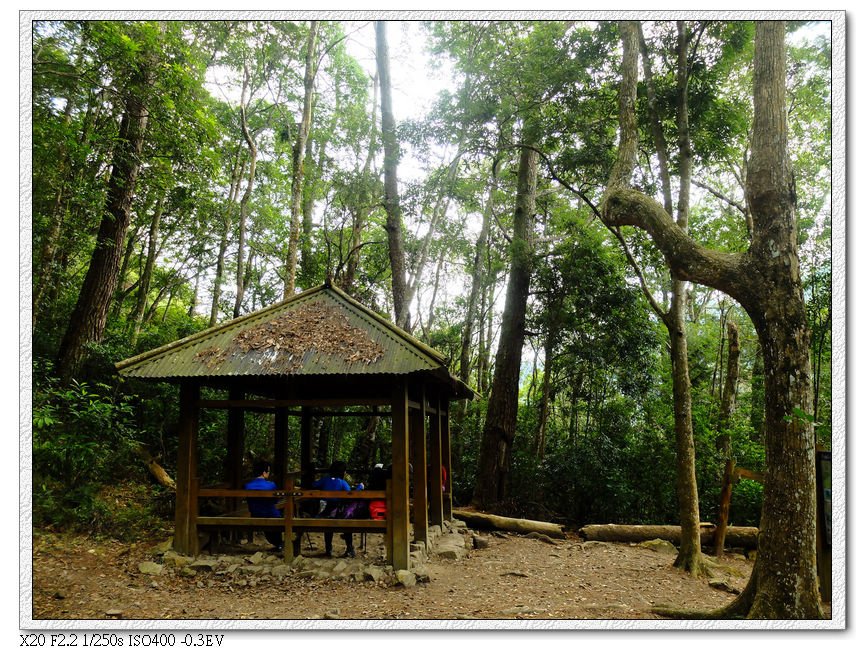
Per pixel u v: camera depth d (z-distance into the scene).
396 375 7.41
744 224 15.71
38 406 9.00
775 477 5.01
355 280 19.12
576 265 14.59
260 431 13.28
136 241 18.81
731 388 14.16
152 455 10.94
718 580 8.09
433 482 10.10
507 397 14.41
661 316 9.11
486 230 18.45
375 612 5.99
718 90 11.01
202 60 15.05
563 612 6.19
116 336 12.82
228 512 8.64
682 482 8.95
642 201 6.40
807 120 14.15
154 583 6.71
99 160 11.61
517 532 11.59
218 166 14.00
